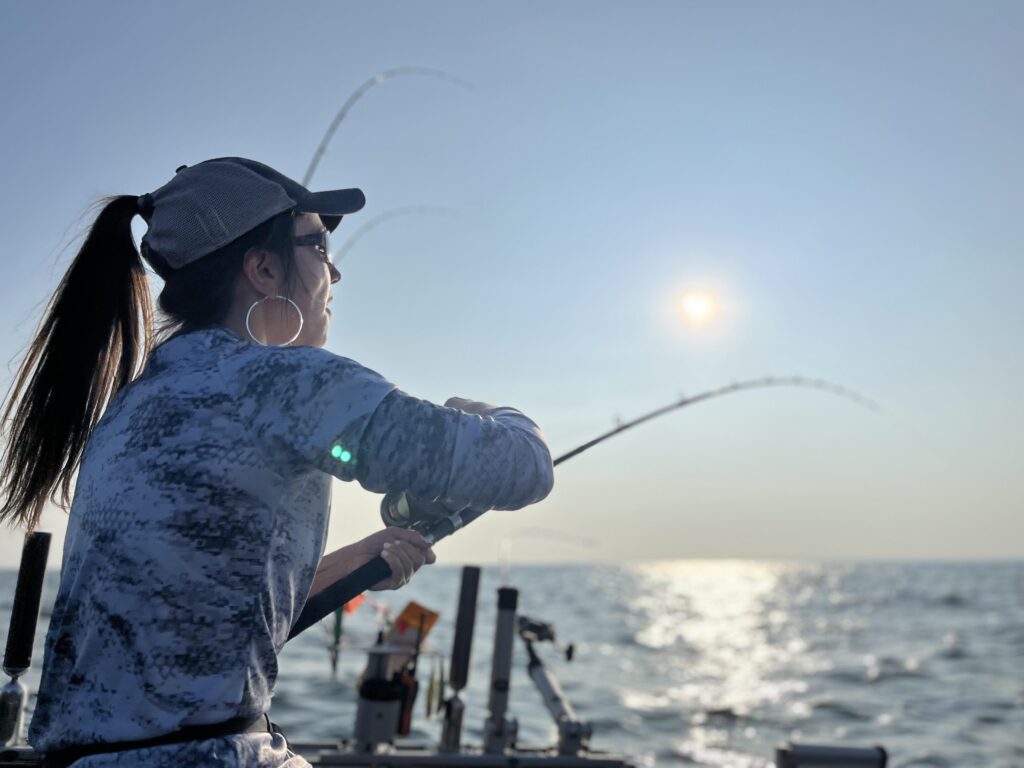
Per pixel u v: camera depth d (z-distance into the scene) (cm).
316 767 402
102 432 115
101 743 101
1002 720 1373
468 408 125
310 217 127
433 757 411
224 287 121
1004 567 16975
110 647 103
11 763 160
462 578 461
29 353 131
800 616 4259
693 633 3281
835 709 1469
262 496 107
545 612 4616
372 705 424
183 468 105
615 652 2477
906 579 10056
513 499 112
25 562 236
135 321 132
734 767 1038
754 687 1758
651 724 1319
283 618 110
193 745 101
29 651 235
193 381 110
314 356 110
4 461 130
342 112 292
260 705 107
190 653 102
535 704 1425
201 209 119
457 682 452
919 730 1291
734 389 305
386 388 108
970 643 2747
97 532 107
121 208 132
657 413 232
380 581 126
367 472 106
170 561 103
